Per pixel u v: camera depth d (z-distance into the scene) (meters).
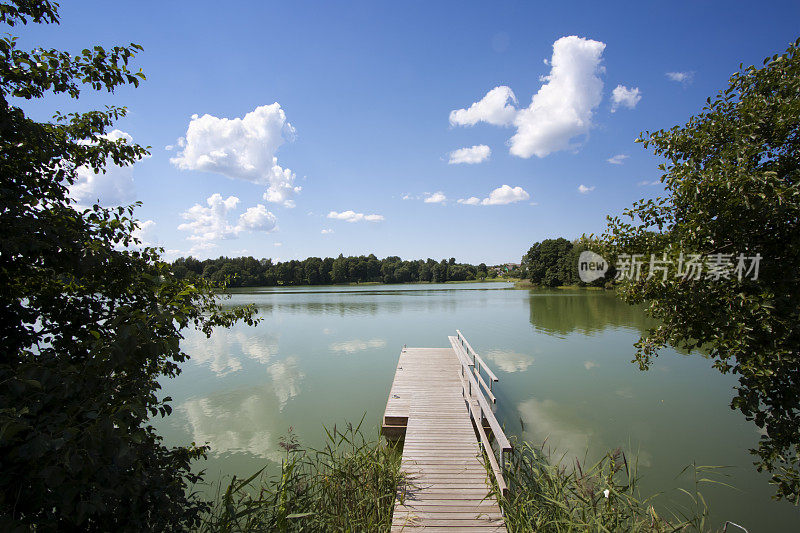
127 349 2.17
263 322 22.80
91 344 2.37
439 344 15.55
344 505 4.05
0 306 2.55
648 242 3.52
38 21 2.59
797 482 2.89
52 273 2.61
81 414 2.09
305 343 16.00
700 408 7.92
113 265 2.68
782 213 2.58
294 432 7.14
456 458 5.07
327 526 3.82
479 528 3.63
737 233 2.90
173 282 3.26
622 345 14.23
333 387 9.83
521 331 17.77
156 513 2.64
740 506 4.73
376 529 3.79
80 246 2.38
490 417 4.59
